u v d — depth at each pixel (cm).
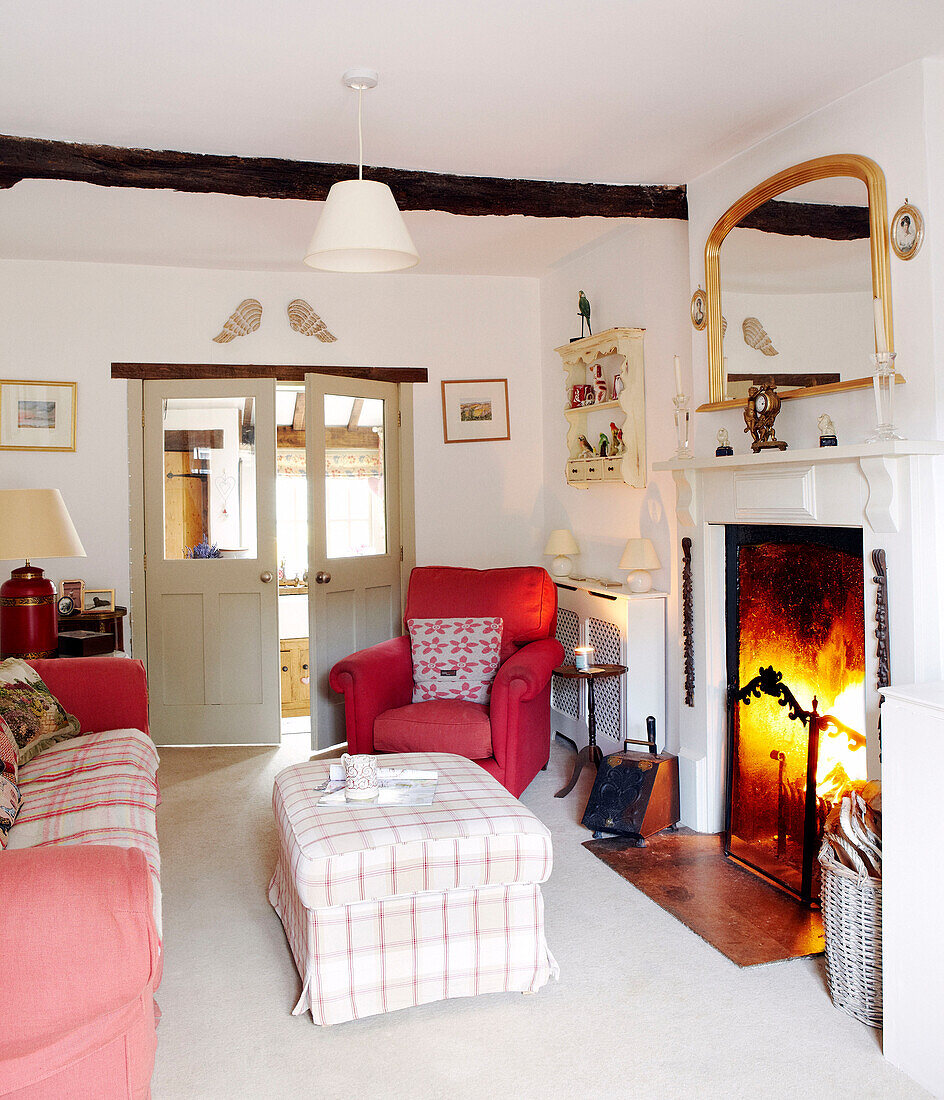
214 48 234
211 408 478
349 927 218
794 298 286
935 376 238
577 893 289
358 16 219
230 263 466
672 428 383
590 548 471
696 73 253
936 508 237
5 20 218
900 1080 196
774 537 301
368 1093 193
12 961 148
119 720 322
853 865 222
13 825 226
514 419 525
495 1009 226
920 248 240
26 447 458
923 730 192
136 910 154
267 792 401
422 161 319
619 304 430
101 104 269
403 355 505
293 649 563
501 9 216
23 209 375
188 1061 204
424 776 265
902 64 246
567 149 309
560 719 472
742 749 318
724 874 302
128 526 472
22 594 379
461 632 389
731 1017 220
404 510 509
